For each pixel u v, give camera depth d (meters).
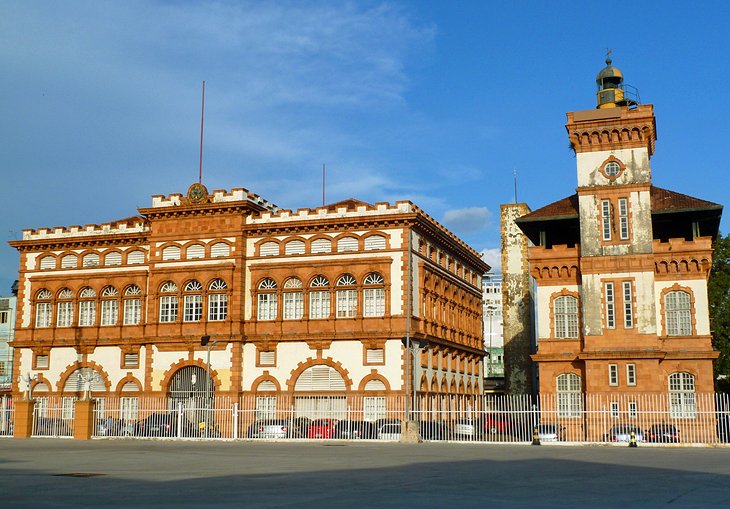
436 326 73.44
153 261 73.31
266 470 27.55
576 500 18.84
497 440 54.59
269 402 68.69
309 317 68.75
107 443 50.16
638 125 59.31
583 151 61.06
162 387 71.25
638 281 58.69
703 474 26.16
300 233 70.06
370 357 66.75
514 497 19.47
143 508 17.02
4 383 103.31
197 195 72.38
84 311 76.06
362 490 20.94
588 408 55.88
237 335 69.31
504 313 94.56
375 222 67.94
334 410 65.69
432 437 55.16
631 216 59.47
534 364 96.19
